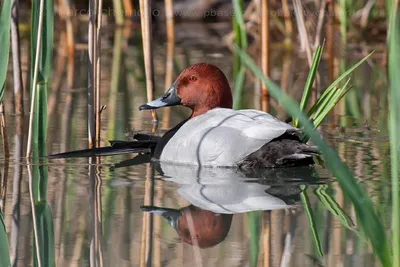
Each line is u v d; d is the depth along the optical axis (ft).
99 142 39.58
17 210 30.01
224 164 35.04
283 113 47.73
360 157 37.50
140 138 40.32
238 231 27.35
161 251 25.41
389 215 28.60
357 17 71.00
